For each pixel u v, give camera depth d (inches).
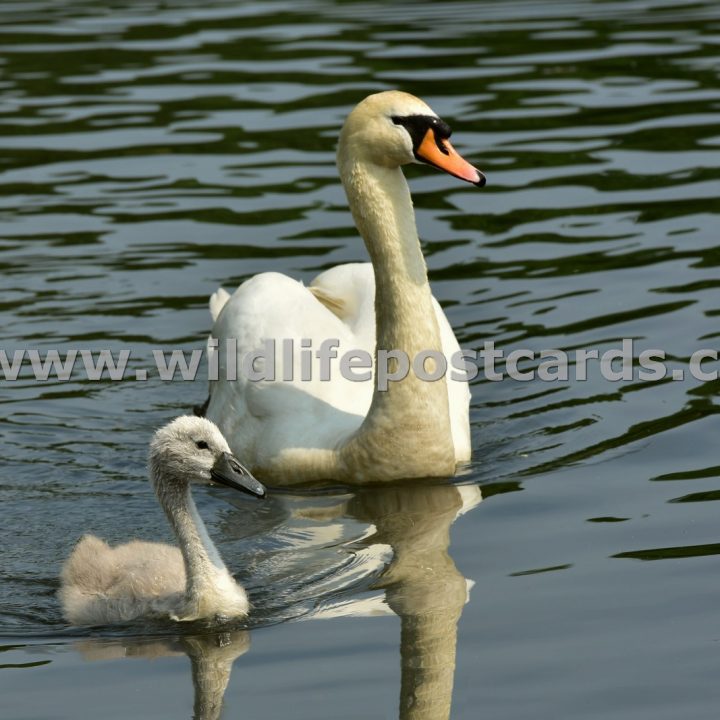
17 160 851.4
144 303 677.3
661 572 420.5
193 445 426.3
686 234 726.5
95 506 502.0
